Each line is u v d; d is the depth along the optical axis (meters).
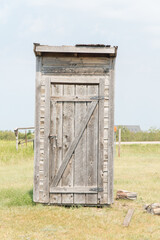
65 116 8.01
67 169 8.01
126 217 7.04
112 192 7.99
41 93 8.02
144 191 10.16
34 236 5.81
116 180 12.16
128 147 24.66
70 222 6.72
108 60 8.02
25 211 7.50
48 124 7.98
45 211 7.48
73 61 8.02
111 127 8.00
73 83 8.01
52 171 8.01
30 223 6.60
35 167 8.02
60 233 6.02
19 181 11.90
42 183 8.02
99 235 5.98
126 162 17.89
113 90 8.00
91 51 7.82
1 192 9.59
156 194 9.79
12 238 5.70
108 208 7.96
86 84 8.02
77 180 7.99
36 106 8.02
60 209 7.66
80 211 7.57
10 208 7.82
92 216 7.20
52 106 8.01
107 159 8.02
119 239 5.79
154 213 7.47
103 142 7.98
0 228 6.28
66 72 8.01
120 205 8.35
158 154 22.03
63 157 8.01
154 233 6.21
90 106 7.99
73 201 8.01
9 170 14.64
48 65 8.02
